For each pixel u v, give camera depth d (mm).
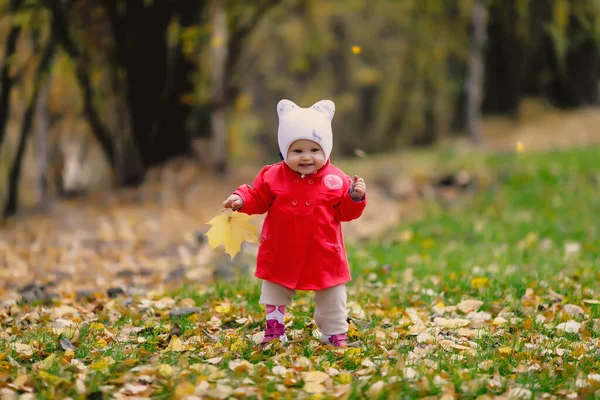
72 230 11234
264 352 4410
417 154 17172
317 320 4605
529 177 13898
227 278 7355
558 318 5250
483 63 21375
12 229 11805
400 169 15133
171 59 14328
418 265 7633
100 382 3799
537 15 20719
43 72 12750
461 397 3684
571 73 21953
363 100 25453
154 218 11852
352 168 15609
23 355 4336
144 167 14773
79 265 8633
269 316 4578
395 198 13805
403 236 10312
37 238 10586
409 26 21156
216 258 8805
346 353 4320
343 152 25672
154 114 14398
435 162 15453
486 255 8328
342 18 23406
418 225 11328
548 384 3908
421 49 21812
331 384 3844
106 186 16094
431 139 24719
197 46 14312
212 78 14898
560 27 20781
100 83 15062
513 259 8008
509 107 21672
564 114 21438
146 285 7328
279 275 4441
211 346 4547
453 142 18875
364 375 4023
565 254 8508
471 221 11438
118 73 14164
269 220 4469
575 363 4219
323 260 4441
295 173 4465
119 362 4141
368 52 23953
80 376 3828
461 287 6293
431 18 20344
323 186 4445
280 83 24562
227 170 14641
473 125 18500
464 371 3982
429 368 4078
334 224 4488
